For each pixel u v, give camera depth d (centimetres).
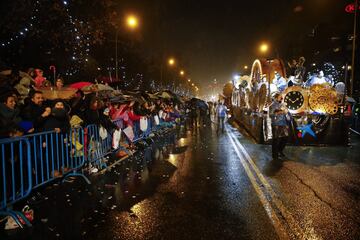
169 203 541
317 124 1208
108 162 876
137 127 1217
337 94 1317
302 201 552
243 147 1184
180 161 904
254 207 521
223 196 578
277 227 445
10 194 512
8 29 1023
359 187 638
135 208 518
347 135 1198
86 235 421
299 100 1218
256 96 1564
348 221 468
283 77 1561
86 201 551
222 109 1859
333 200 559
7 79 611
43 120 615
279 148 964
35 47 1269
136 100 1124
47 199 561
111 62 2431
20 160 505
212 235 420
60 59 1488
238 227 444
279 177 716
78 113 779
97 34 1280
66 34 1171
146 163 874
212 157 968
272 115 953
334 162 888
